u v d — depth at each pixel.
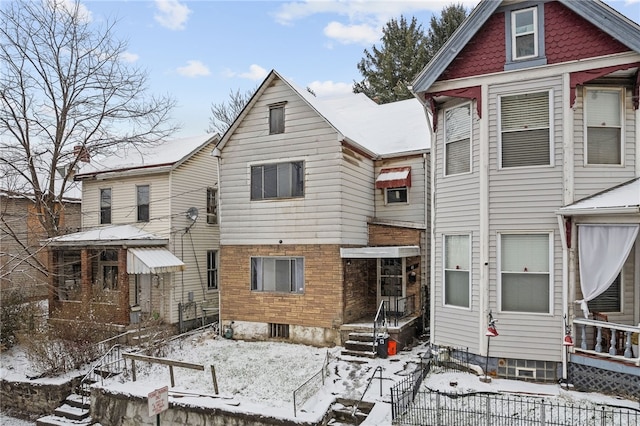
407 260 15.57
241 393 10.81
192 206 19.14
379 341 12.61
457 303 11.05
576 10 9.48
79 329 13.92
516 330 9.89
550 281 9.65
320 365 12.28
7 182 20.53
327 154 14.27
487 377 9.84
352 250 13.73
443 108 11.64
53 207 21.05
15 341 15.97
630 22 8.95
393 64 33.38
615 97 9.87
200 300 19.27
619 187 9.49
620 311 9.68
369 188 16.12
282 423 8.97
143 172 18.36
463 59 10.77
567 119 9.61
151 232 18.38
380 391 10.09
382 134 17.73
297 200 14.70
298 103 14.78
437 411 8.12
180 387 11.28
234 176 15.85
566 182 9.52
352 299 14.66
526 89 10.04
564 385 9.22
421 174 15.69
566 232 9.44
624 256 8.87
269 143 15.25
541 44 9.98
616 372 8.69
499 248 10.13
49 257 18.30
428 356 11.70
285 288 14.95
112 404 11.04
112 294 17.06
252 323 15.37
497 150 10.24
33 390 12.52
